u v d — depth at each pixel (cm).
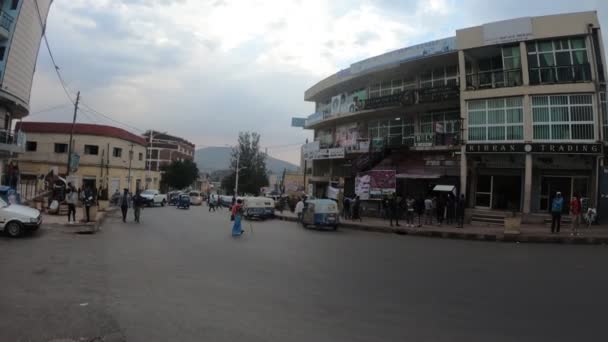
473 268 1076
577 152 2197
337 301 721
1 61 2522
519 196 2509
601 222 2167
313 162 4528
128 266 993
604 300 752
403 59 2962
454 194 2536
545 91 2298
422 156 2972
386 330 575
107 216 2784
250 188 6550
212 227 2158
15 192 2050
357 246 1518
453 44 2675
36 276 848
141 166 6109
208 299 711
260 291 781
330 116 3903
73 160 3509
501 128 2428
